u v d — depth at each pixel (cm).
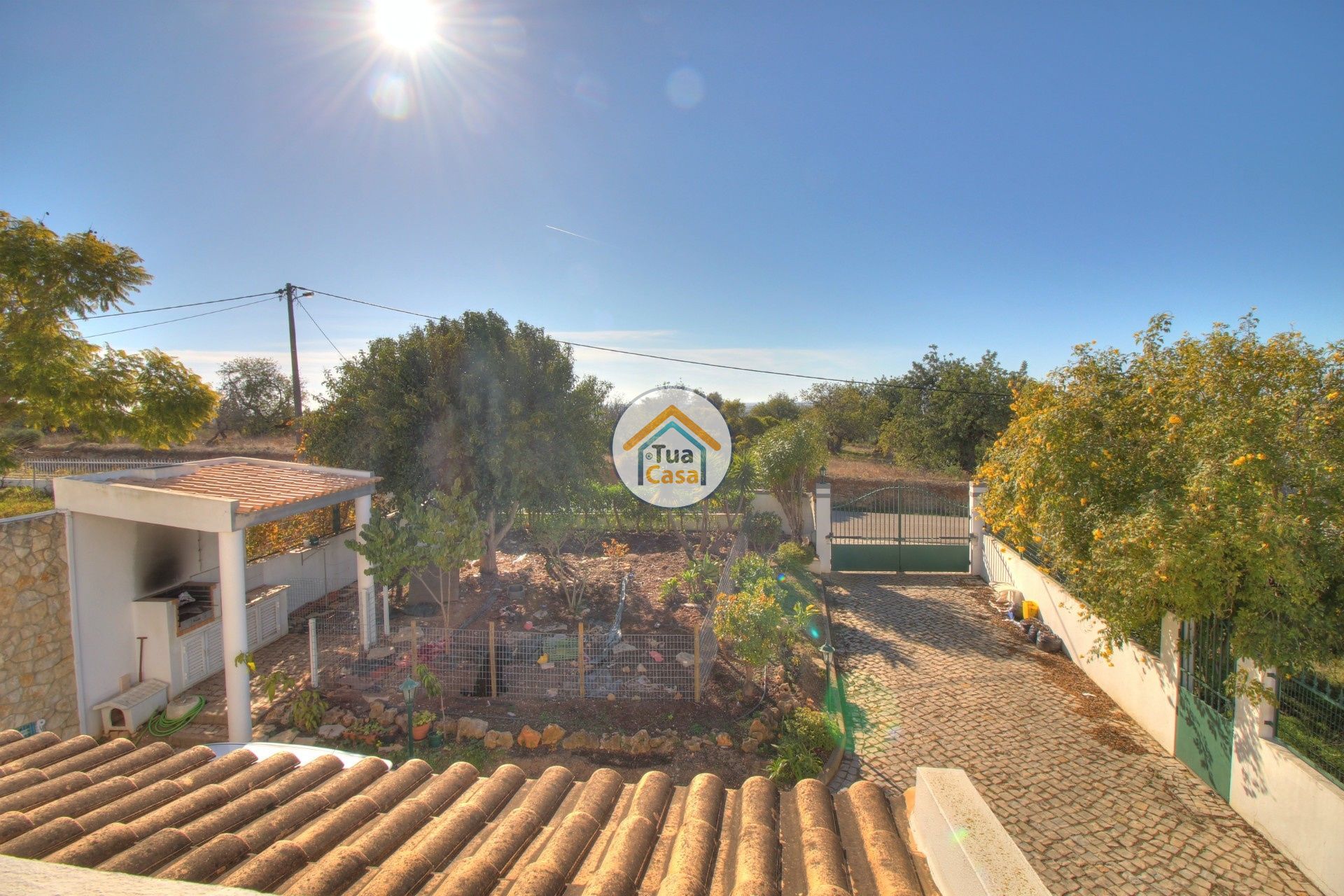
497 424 1180
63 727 733
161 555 873
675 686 855
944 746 762
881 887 249
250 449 2703
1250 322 723
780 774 678
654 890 262
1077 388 848
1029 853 574
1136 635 816
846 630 1161
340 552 1302
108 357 1383
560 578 1341
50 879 154
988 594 1376
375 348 1229
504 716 778
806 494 1845
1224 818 620
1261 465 584
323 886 254
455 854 297
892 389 3378
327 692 838
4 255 1182
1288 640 560
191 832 300
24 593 698
